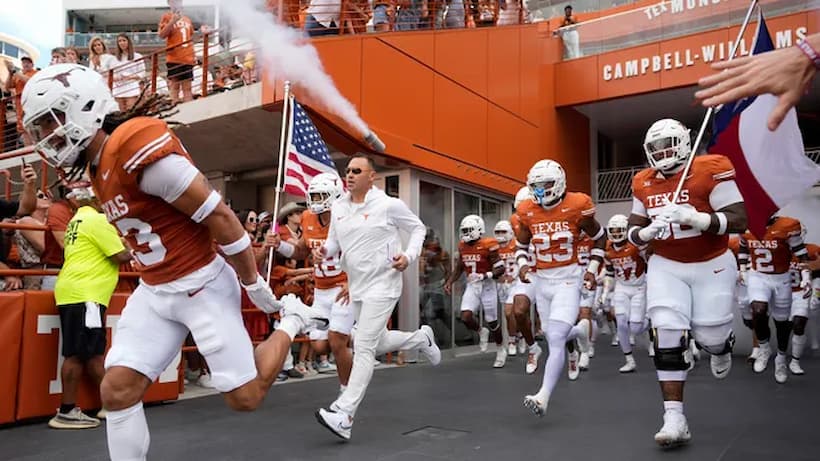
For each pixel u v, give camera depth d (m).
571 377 7.78
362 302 4.78
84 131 2.47
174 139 2.52
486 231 12.77
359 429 4.89
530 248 6.92
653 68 14.75
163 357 2.74
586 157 16.94
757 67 2.14
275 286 7.75
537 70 15.13
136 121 2.49
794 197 4.32
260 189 11.78
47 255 5.86
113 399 2.64
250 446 4.35
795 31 13.15
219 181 11.30
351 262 4.84
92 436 4.70
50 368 5.22
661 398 6.33
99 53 10.55
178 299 2.65
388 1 10.55
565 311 5.43
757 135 4.29
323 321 3.24
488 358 10.55
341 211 4.99
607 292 9.81
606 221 16.50
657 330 4.37
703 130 4.25
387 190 10.31
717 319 4.35
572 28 16.02
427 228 10.56
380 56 9.76
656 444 4.36
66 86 2.43
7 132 11.18
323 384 7.27
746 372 8.47
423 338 5.49
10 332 4.98
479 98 12.53
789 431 4.75
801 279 8.38
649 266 4.57
